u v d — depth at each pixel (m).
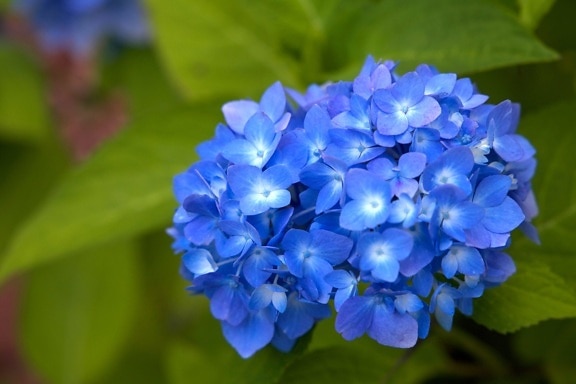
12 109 1.12
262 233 0.59
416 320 0.59
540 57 0.68
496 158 0.61
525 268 0.64
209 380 0.85
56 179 1.15
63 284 1.06
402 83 0.59
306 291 0.59
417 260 0.57
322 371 0.70
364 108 0.60
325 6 0.79
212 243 0.61
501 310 0.64
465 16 0.71
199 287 0.62
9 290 1.66
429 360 0.75
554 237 0.71
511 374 0.77
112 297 1.06
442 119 0.59
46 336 1.06
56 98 1.17
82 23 1.06
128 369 1.09
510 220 0.59
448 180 0.57
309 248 0.58
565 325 0.76
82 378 1.06
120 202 0.79
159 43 0.84
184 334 1.05
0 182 1.15
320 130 0.60
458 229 0.57
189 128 0.79
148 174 0.79
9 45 1.16
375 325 0.59
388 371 0.71
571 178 0.71
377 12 0.75
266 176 0.59
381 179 0.57
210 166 0.61
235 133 0.64
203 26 0.82
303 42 0.80
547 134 0.72
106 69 1.09
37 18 1.07
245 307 0.62
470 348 0.75
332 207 0.59
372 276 0.57
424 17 0.72
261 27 0.81
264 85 0.83
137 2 1.04
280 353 0.65
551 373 0.77
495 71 0.77
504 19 0.70
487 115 0.60
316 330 0.73
